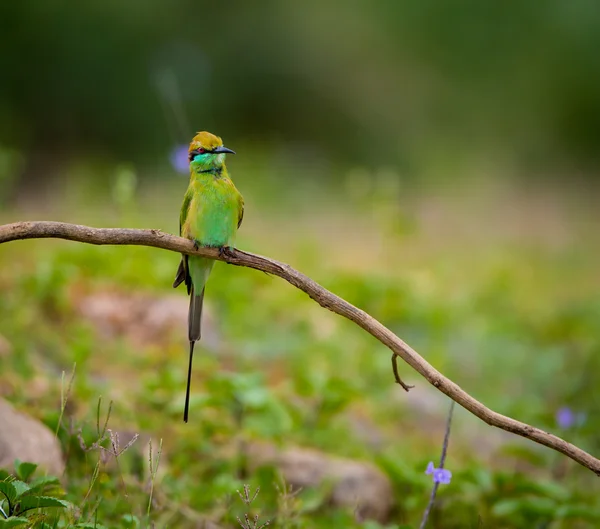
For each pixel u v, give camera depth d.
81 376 9.05
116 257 12.84
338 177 26.25
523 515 7.89
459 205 26.19
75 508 6.66
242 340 11.86
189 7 28.59
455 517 8.23
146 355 10.63
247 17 29.50
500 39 32.03
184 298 12.12
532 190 28.77
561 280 18.95
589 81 31.97
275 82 29.47
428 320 13.59
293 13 30.28
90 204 18.23
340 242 19.45
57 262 12.45
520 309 16.03
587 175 30.88
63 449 7.72
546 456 10.08
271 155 25.61
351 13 30.98
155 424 8.74
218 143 7.30
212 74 28.39
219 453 8.66
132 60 27.12
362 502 8.25
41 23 26.50
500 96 31.78
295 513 7.64
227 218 7.17
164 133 26.62
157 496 7.47
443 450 6.73
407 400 11.30
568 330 14.93
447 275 16.92
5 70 26.30
